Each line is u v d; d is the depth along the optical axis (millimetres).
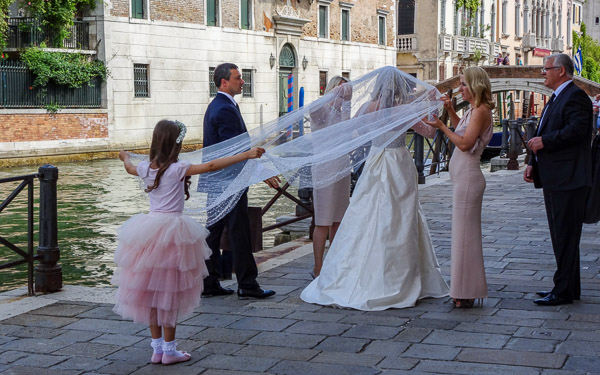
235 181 6320
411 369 4781
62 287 6996
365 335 5477
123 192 18000
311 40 39469
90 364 4965
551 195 6164
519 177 16516
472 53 53250
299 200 9672
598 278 7172
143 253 4871
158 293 4844
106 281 8938
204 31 32812
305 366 4867
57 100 27031
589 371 4707
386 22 45969
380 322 5797
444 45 49438
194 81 32500
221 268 7289
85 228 12812
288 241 10180
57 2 26703
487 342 5281
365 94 6488
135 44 29766
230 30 34188
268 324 5777
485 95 6078
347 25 42594
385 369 4785
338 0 41406
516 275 7285
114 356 5117
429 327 5656
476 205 6109
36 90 26328
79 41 28609
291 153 6434
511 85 32594
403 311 6105
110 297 6617
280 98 37781
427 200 12703
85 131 27938
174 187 4996
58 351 5215
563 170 6102
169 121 5047
